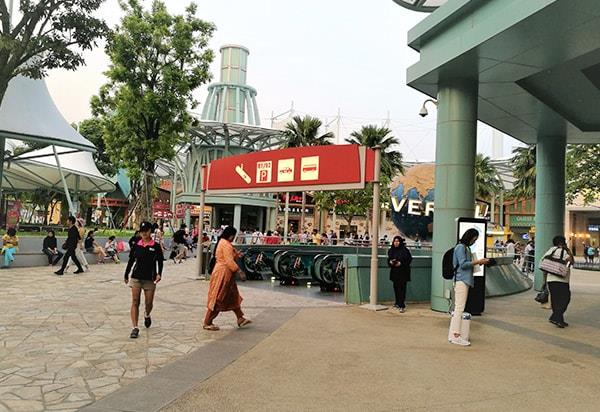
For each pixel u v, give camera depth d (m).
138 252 7.12
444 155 10.28
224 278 7.59
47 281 13.08
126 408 4.20
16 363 5.50
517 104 12.28
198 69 22.08
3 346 6.24
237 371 5.42
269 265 16.39
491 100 12.05
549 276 8.89
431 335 7.62
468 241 7.28
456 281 7.19
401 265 10.03
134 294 7.04
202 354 6.07
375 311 9.81
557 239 8.95
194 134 44.09
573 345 7.11
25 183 39.00
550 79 10.87
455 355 6.36
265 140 47.59
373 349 6.59
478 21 8.73
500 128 15.07
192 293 11.70
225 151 45.44
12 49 12.66
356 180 10.63
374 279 10.13
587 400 4.69
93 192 40.62
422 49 10.48
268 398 4.57
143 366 5.52
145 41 21.11
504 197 64.25
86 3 13.00
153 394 4.57
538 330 8.26
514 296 13.48
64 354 5.93
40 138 20.69
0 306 9.14
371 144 37.91
